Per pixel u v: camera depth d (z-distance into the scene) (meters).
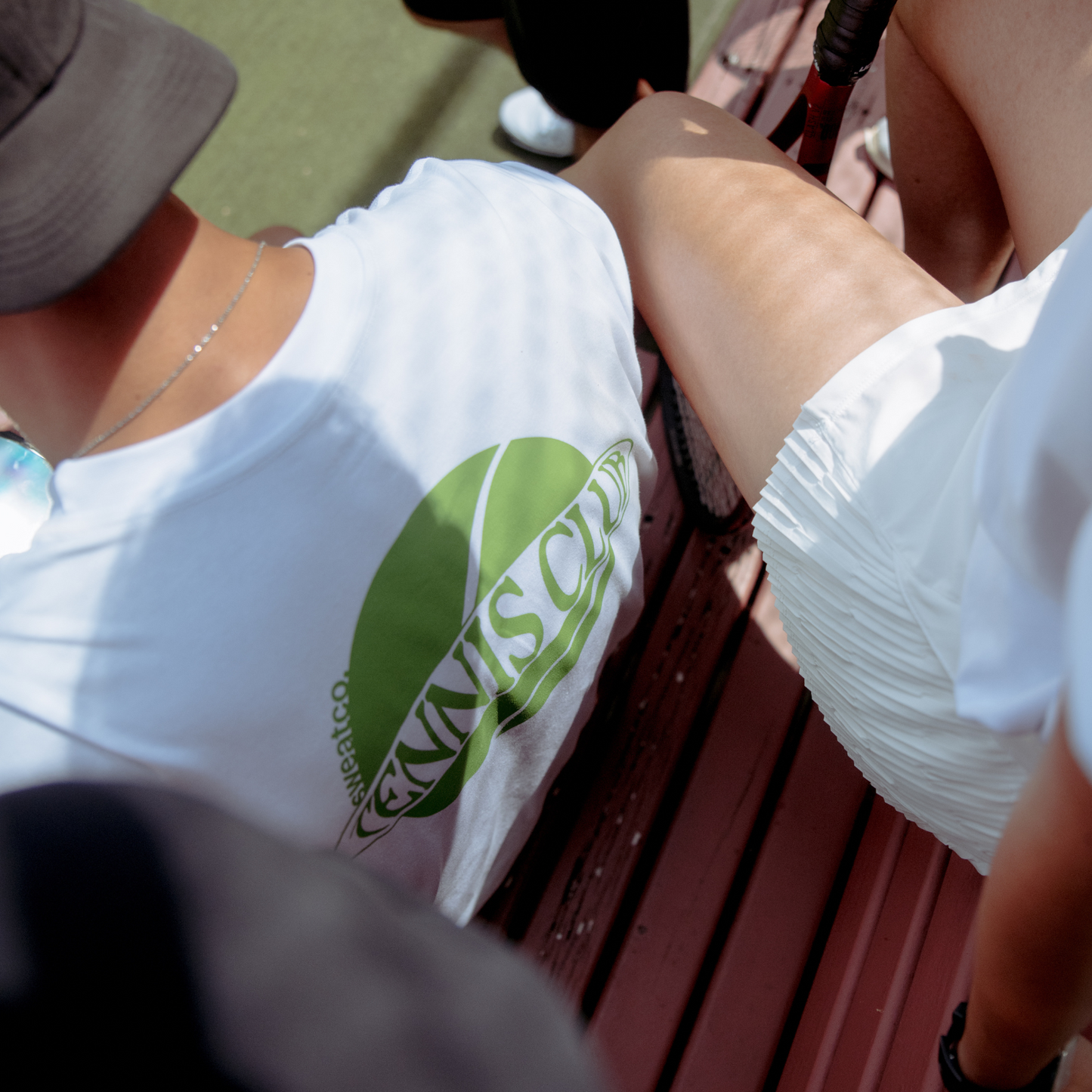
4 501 1.03
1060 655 0.54
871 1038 0.94
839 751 1.24
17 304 0.55
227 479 0.62
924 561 0.69
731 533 1.39
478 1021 0.27
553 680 0.82
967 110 1.00
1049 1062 0.67
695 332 0.98
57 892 0.26
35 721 0.60
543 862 1.27
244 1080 0.24
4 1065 0.23
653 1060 1.11
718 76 1.86
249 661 0.62
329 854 0.32
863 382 0.76
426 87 2.18
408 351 0.69
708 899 1.19
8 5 0.51
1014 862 0.47
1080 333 0.40
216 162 2.13
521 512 0.73
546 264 0.82
